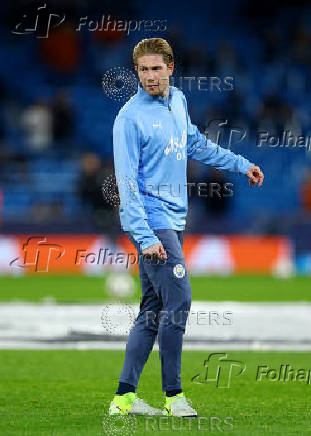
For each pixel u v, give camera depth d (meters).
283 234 76.25
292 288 61.91
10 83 97.06
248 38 102.12
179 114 22.56
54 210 79.88
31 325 42.84
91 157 83.25
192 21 102.19
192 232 76.88
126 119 21.95
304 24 103.31
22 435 20.39
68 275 72.00
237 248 74.88
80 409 24.02
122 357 34.28
